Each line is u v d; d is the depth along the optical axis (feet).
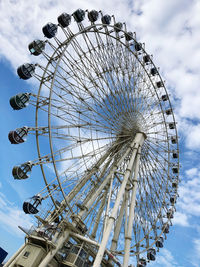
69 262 70.95
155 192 102.37
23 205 65.87
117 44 96.22
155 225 97.45
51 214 75.77
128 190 89.92
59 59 67.21
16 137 64.59
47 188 73.05
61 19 71.92
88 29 79.36
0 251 79.00
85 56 79.15
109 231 62.23
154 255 97.76
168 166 109.29
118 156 96.63
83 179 84.99
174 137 116.57
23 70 67.21
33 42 69.10
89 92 82.99
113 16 94.22
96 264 55.36
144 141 107.24
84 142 82.53
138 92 106.93
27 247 68.13
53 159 63.41
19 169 64.64
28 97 68.44
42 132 70.38
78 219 74.54
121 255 81.10
